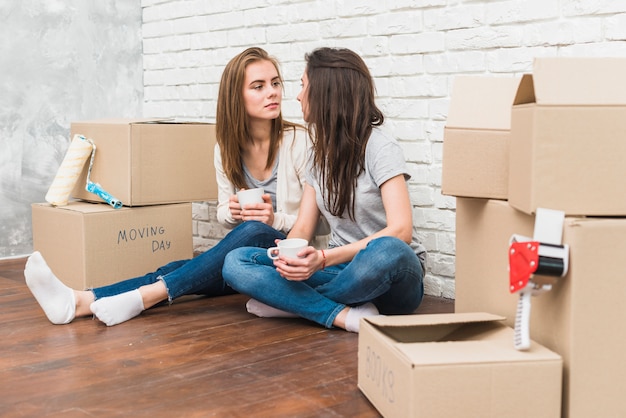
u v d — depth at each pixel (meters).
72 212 2.66
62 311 2.31
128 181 2.73
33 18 3.46
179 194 2.87
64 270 2.73
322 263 2.10
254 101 2.48
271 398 1.68
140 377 1.83
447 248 2.70
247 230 2.40
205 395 1.70
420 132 2.73
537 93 1.46
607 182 1.45
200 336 2.17
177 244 2.89
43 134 3.53
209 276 2.45
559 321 1.47
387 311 2.32
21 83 3.44
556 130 1.44
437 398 1.38
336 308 2.19
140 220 2.77
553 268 1.41
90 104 3.69
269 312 2.35
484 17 2.51
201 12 3.53
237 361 1.94
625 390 1.46
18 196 3.47
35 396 1.71
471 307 1.86
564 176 1.45
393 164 2.15
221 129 2.55
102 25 3.71
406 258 2.08
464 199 1.87
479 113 1.76
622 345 1.44
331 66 2.16
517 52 2.44
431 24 2.66
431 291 2.76
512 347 1.48
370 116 2.20
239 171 2.60
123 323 2.32
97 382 1.80
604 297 1.43
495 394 1.39
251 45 3.32
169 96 3.76
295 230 2.36
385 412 1.53
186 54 3.64
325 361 1.93
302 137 2.58
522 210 1.52
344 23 2.93
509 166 1.64
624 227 1.42
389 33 2.78
